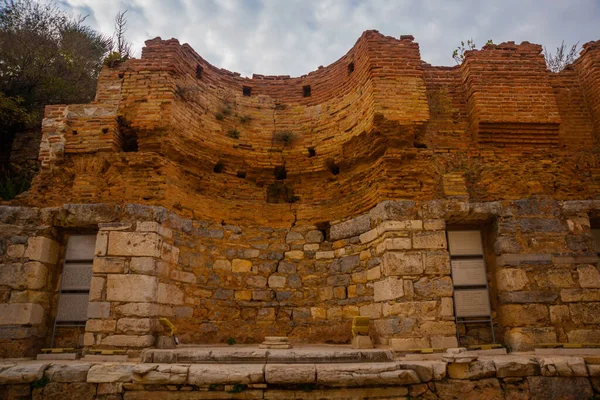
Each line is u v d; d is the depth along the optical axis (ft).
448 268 32.94
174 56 40.98
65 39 63.93
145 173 37.35
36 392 26.02
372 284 35.17
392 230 33.60
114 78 40.81
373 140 38.40
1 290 33.06
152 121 38.68
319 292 39.78
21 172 48.37
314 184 44.37
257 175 44.91
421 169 36.68
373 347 31.83
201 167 42.06
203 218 40.27
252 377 24.72
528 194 36.88
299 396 25.05
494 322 34.17
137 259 32.73
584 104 43.06
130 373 25.75
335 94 45.27
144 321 31.40
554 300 32.99
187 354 27.02
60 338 34.19
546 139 39.50
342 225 39.75
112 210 34.19
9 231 34.35
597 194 37.96
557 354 30.63
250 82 48.24
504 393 26.63
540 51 41.37
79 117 39.45
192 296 37.35
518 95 39.70
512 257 33.76
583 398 26.94
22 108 49.93
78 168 38.19
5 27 56.95
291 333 39.24
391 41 40.57
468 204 34.60
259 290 40.37
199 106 43.16
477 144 39.19
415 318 31.65
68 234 36.29
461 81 42.11
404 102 38.50
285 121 46.80
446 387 26.30
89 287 35.04
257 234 42.11
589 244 34.65
